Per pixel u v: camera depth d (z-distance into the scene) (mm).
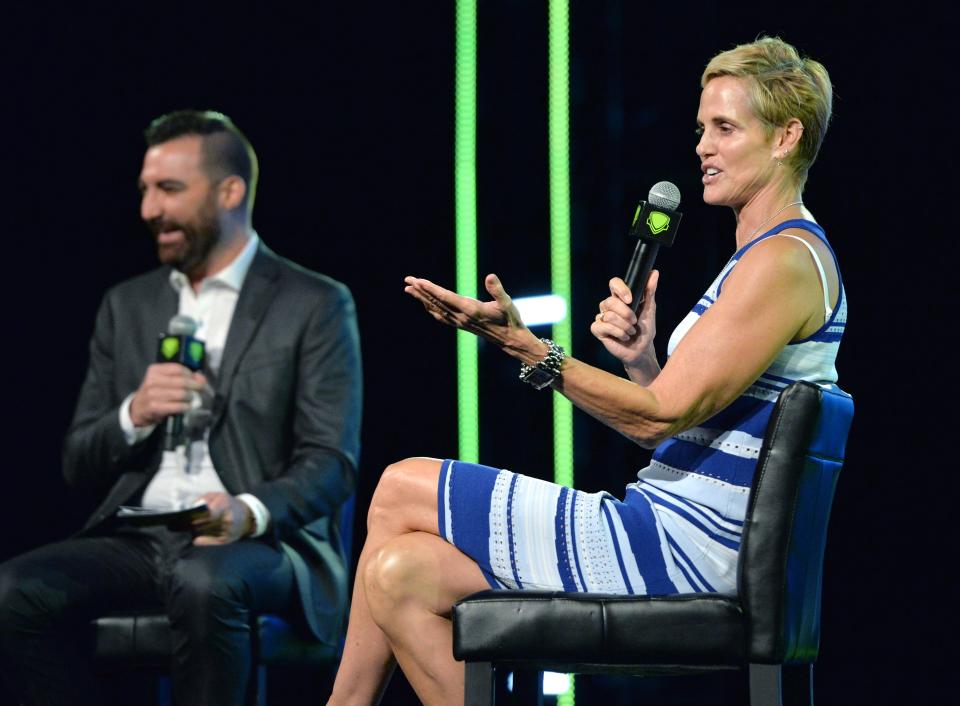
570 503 7898
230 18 15664
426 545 7891
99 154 15859
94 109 15828
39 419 15891
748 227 8180
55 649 10672
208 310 11992
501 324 7422
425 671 7770
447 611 7879
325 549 11633
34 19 15773
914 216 12234
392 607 7797
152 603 11258
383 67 15438
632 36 14516
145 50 15758
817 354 7773
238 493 11438
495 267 14906
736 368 7387
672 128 14328
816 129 8086
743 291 7516
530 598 7492
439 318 7598
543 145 14812
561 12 14586
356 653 8062
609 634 7332
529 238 14828
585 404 7488
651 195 8344
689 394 7352
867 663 12695
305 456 11398
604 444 14703
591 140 14555
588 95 14602
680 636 7242
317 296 11914
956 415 12086
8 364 15875
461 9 15016
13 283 15922
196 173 11922
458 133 15000
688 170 14281
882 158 12391
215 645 10289
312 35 15547
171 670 10672
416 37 15344
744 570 7223
